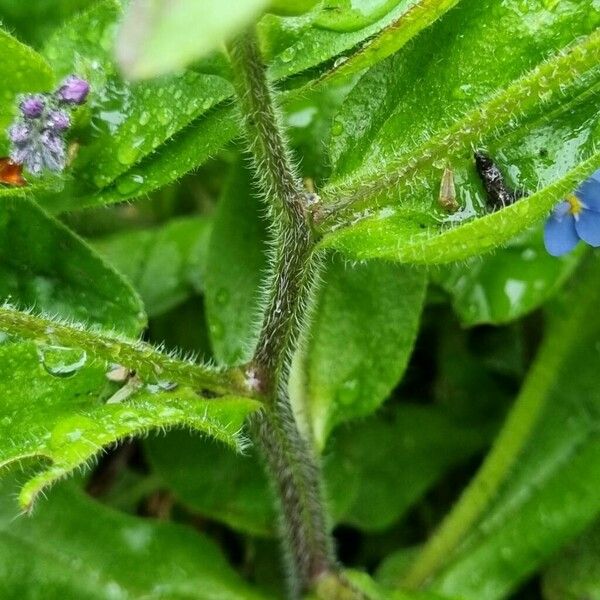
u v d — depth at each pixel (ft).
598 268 0.66
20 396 0.52
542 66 0.50
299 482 0.60
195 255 0.68
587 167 0.47
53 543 0.62
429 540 0.66
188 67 0.51
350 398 0.62
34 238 0.58
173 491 0.66
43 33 0.67
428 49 0.54
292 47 0.52
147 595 0.63
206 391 0.54
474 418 0.71
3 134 0.54
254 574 0.69
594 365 0.67
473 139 0.51
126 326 0.58
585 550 0.67
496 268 0.61
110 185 0.56
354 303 0.62
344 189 0.54
